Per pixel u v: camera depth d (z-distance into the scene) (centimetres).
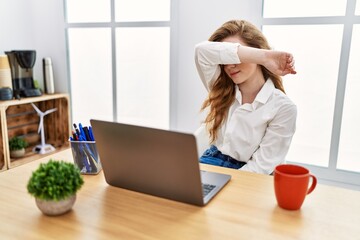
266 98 133
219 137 147
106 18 284
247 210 84
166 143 83
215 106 146
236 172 111
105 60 295
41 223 78
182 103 261
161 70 271
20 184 100
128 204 88
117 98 295
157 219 80
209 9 237
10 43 291
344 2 199
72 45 306
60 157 124
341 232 75
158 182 90
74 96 318
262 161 130
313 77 217
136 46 276
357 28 198
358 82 205
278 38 222
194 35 246
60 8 297
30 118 309
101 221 79
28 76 279
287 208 85
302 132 228
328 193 95
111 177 98
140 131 85
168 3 255
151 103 282
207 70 143
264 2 223
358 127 210
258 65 136
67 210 82
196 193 85
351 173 214
